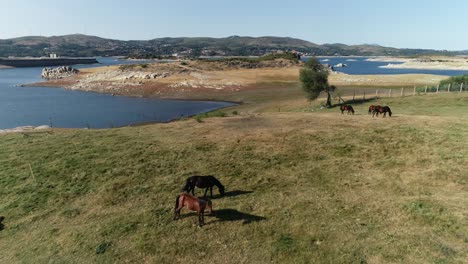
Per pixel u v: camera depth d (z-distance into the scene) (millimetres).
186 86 104438
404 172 19797
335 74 130875
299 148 24719
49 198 19391
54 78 152875
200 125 33469
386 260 12438
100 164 23297
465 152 21203
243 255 13344
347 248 13266
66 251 14469
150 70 132125
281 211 16312
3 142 30125
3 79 153625
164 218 16328
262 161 22734
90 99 92625
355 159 22359
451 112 37031
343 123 31125
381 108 33844
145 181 20703
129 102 87062
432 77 110375
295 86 104312
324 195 17750
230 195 18375
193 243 14227
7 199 19594
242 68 153000
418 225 14328
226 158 23531
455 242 12992
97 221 16641
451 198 16078
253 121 34062
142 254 13805
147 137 29438
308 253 13188
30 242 15453
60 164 23625
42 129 37156
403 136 25562
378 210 15812
